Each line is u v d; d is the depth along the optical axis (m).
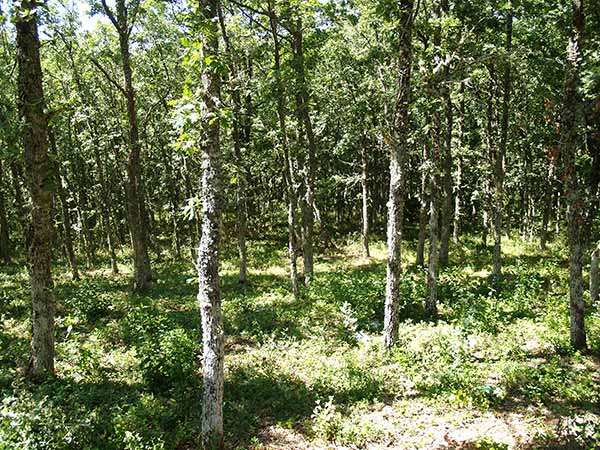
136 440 7.70
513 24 19.45
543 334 12.89
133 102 20.48
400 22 11.86
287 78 17.30
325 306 16.78
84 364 11.02
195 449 8.27
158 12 22.84
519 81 24.03
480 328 13.43
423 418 9.18
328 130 30.39
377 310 16.38
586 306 15.84
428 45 16.53
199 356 11.47
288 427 9.05
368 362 11.73
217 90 7.31
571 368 10.90
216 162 7.45
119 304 17.80
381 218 41.16
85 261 32.31
